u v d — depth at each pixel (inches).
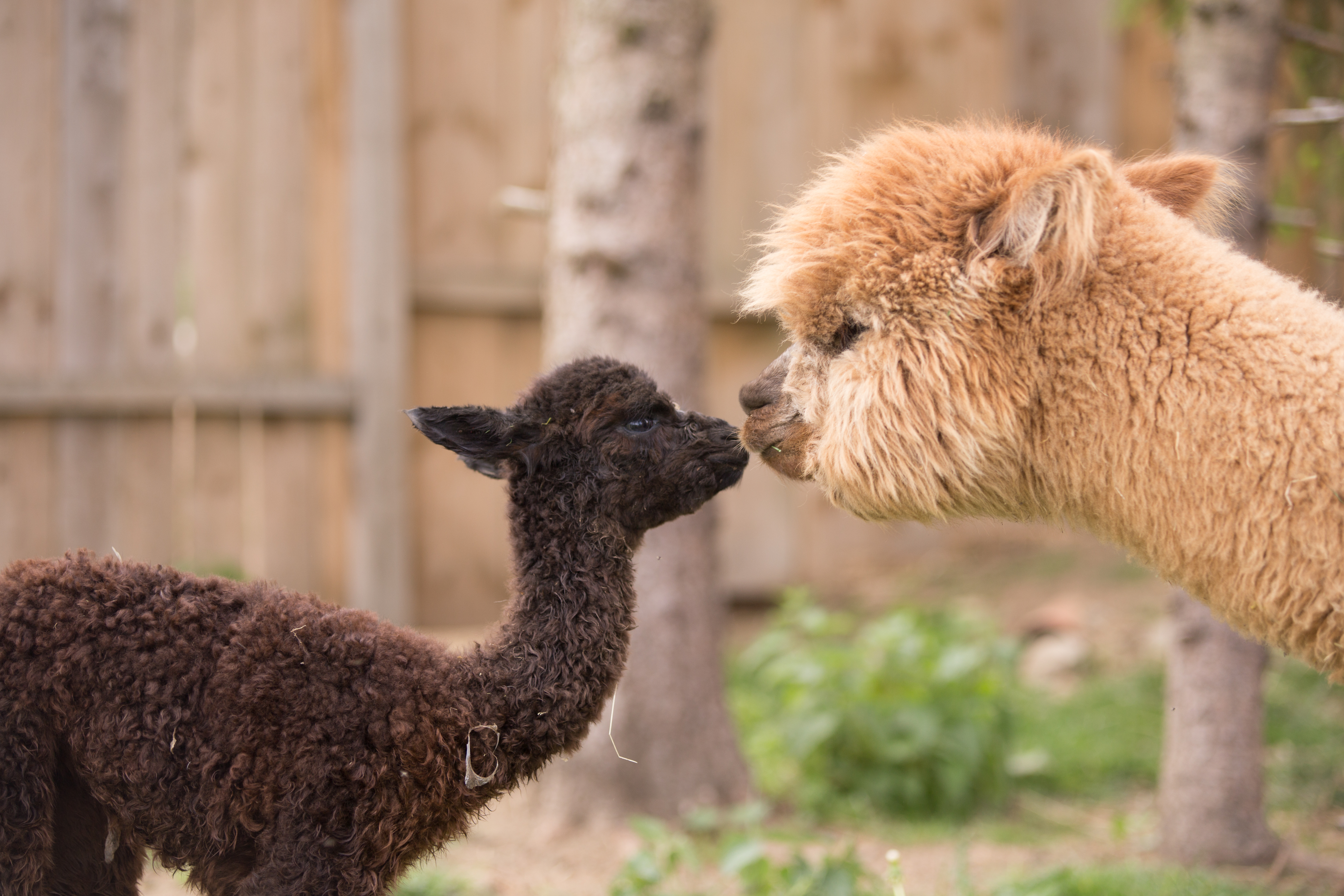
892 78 408.8
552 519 146.8
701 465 153.2
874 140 148.6
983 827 259.8
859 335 136.1
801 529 412.8
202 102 344.2
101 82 337.4
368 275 355.9
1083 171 117.2
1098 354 125.0
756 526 406.9
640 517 152.4
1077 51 422.9
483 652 144.2
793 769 288.4
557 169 260.7
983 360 127.3
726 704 260.5
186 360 346.0
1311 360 120.9
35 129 334.0
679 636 251.9
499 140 377.7
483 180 377.4
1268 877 211.9
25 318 335.0
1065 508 134.8
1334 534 117.1
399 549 358.9
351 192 354.6
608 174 251.3
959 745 267.4
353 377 356.5
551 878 224.4
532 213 324.2
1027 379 127.6
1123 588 395.2
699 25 257.9
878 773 270.8
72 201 336.8
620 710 250.7
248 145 347.9
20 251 334.0
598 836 244.7
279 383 349.1
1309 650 123.9
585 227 252.8
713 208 395.2
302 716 130.6
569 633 143.5
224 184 346.9
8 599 131.9
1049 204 118.7
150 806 131.2
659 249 252.7
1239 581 122.6
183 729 129.9
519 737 140.1
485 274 378.3
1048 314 125.9
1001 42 418.6
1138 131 433.4
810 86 401.1
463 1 373.7
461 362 380.2
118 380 338.3
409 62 370.6
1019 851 240.5
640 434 151.6
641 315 251.8
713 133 394.9
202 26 343.3
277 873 127.0
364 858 130.0
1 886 124.0
